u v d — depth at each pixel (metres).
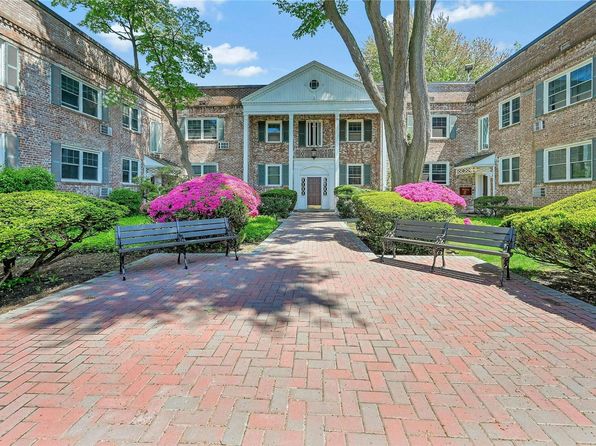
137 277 6.16
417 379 2.86
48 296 5.07
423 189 10.44
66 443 2.14
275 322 4.07
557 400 2.57
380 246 8.95
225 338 3.63
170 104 20.16
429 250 8.55
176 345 3.47
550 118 15.21
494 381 2.83
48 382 2.82
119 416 2.39
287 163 24.03
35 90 13.38
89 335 3.71
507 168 18.83
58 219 5.12
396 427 2.28
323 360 3.18
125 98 18.09
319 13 14.76
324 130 23.97
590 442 2.14
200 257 8.03
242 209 9.41
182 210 8.88
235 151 24.16
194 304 4.70
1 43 12.02
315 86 22.42
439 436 2.20
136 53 18.05
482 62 34.69
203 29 18.39
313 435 2.21
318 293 5.22
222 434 2.22
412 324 4.02
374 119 23.53
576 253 4.77
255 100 22.64
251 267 6.95
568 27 13.95
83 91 16.17
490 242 6.27
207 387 2.74
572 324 4.01
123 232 6.38
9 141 12.22
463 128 22.75
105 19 16.47
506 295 5.13
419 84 11.89
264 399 2.59
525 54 16.88
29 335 3.72
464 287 5.56
